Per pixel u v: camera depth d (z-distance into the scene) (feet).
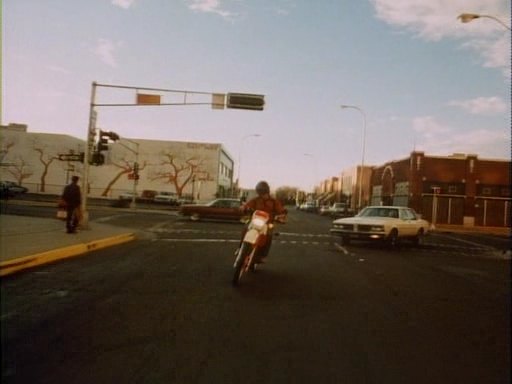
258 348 16.51
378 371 14.80
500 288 32.27
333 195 314.14
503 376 14.78
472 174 156.56
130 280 28.12
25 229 50.72
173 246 48.91
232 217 101.45
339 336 18.45
